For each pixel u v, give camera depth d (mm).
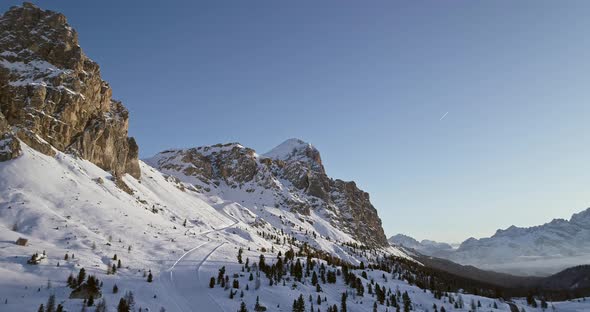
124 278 139875
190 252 195125
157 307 121562
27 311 99188
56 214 175500
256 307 138375
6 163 195250
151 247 185375
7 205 165875
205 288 150250
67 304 107938
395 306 188875
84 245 157875
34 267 126625
